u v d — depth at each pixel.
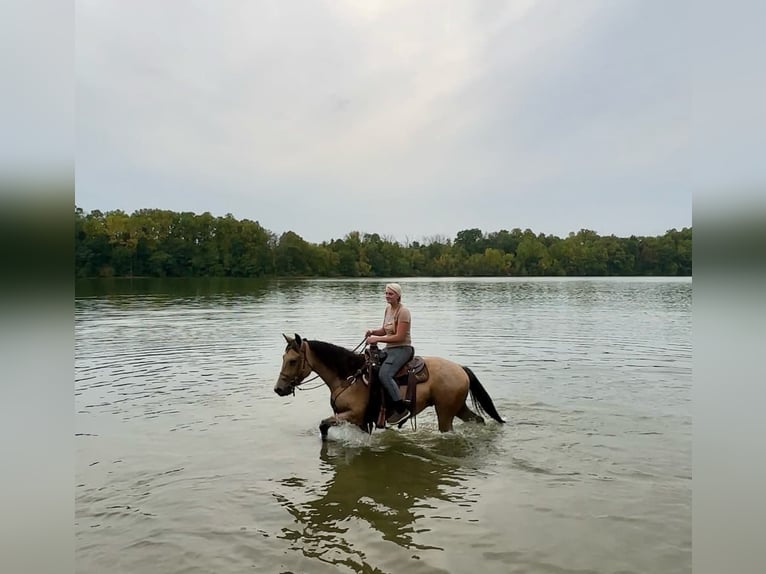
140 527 5.11
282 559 4.55
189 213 96.75
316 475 6.39
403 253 123.38
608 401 9.52
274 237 110.44
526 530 5.03
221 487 6.02
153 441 7.52
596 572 4.33
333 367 7.93
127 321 22.52
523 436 7.75
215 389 10.55
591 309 30.20
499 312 28.44
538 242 121.50
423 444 7.50
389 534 4.96
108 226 86.88
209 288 57.56
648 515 5.31
